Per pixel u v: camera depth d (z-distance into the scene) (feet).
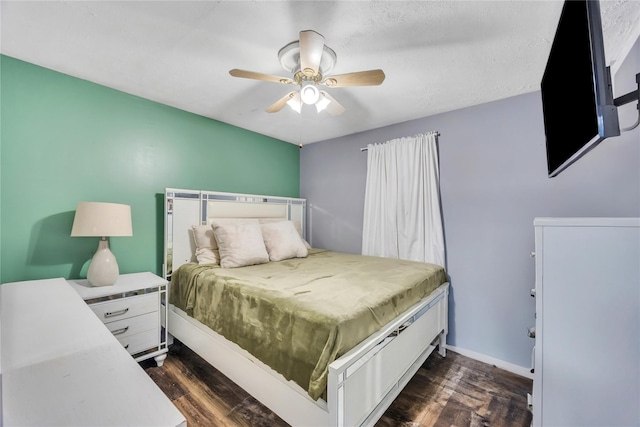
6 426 1.65
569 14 3.21
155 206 8.29
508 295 7.55
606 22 4.60
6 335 3.10
